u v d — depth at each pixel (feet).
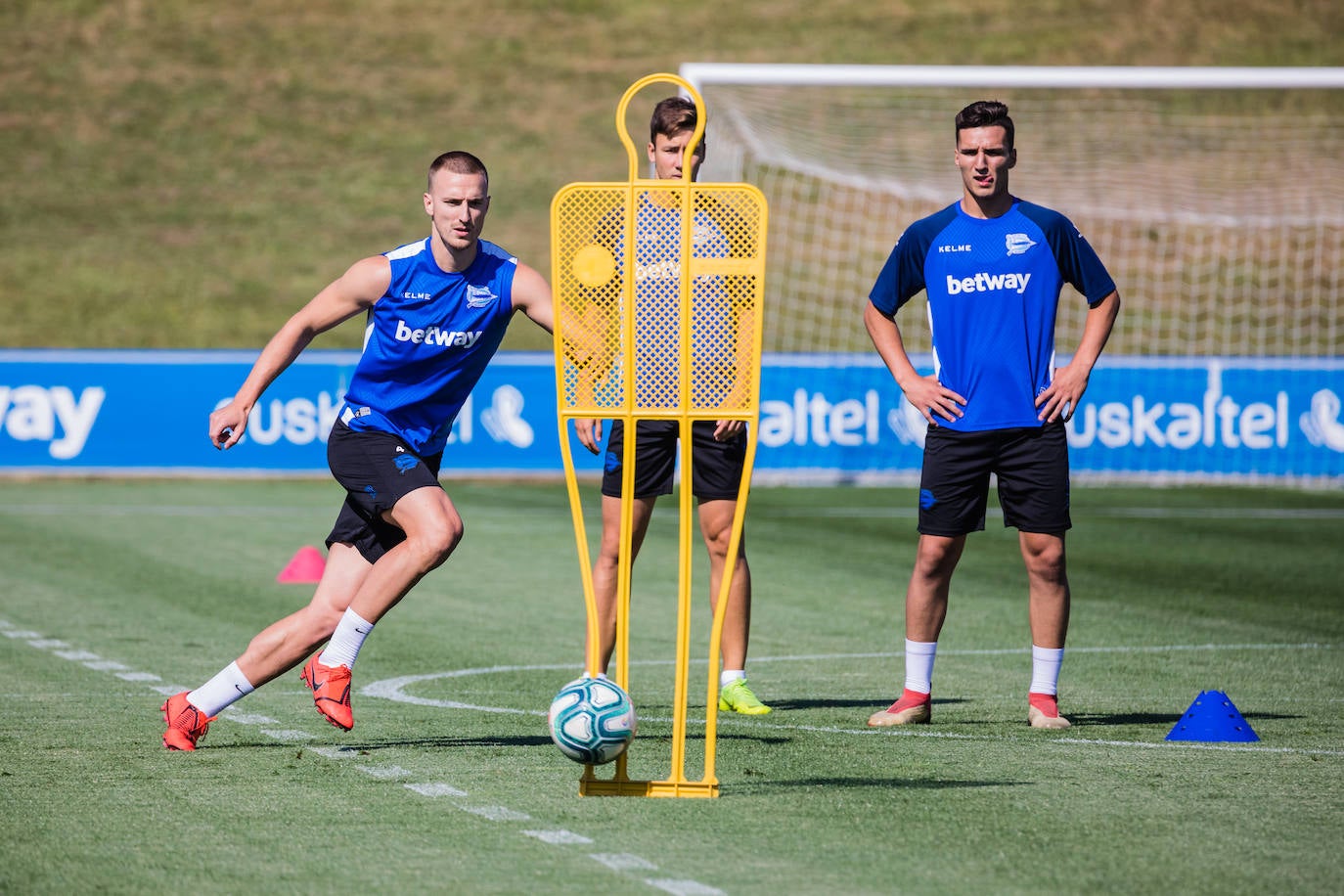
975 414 72.38
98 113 404.57
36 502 192.95
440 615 112.57
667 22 453.99
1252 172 314.96
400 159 393.70
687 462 56.54
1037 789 58.59
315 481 218.79
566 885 45.70
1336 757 65.16
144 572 134.00
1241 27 449.06
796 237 314.76
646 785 57.00
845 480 218.38
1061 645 73.56
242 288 336.70
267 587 125.39
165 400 217.97
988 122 71.72
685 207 55.77
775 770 62.18
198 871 47.39
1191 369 218.38
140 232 358.84
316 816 54.13
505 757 64.44
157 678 85.71
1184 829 52.54
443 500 63.57
